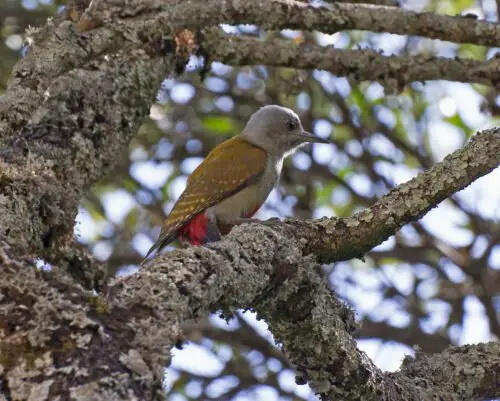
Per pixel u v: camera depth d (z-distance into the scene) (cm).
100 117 994
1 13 1933
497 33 1273
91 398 561
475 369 945
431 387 932
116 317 621
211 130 1988
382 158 1978
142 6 1145
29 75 1020
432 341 1834
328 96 1977
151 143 1989
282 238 845
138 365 588
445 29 1270
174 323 637
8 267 633
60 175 912
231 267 748
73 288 630
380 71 1302
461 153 895
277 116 1513
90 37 1080
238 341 1839
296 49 1273
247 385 1805
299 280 834
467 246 1892
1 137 948
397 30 1262
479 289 1864
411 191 898
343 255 910
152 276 677
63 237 858
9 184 845
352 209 1984
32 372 579
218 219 1404
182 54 1154
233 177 1400
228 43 1231
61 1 1747
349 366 869
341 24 1245
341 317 898
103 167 981
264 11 1211
